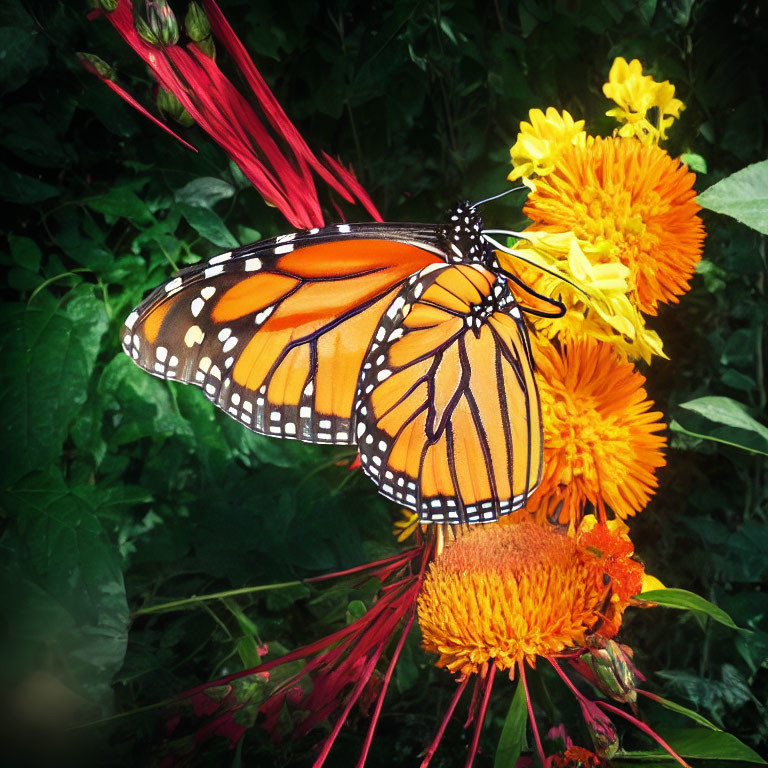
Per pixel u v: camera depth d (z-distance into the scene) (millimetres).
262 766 214
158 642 227
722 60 248
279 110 219
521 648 199
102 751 215
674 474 259
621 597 201
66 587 204
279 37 233
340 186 227
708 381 257
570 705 228
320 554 225
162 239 222
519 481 204
